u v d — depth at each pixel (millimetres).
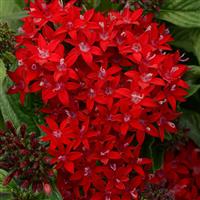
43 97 312
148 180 340
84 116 316
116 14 329
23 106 328
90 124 320
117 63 323
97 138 318
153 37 330
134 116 312
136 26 335
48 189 298
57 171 321
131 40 320
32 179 302
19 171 300
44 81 315
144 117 321
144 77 316
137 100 313
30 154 301
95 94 314
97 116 316
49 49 312
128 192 330
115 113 315
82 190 337
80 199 331
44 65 311
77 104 318
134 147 324
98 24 321
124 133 313
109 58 323
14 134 306
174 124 334
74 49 314
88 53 313
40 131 327
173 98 324
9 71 322
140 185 336
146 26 337
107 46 315
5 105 323
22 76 320
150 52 319
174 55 328
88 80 315
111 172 324
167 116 327
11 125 307
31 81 328
